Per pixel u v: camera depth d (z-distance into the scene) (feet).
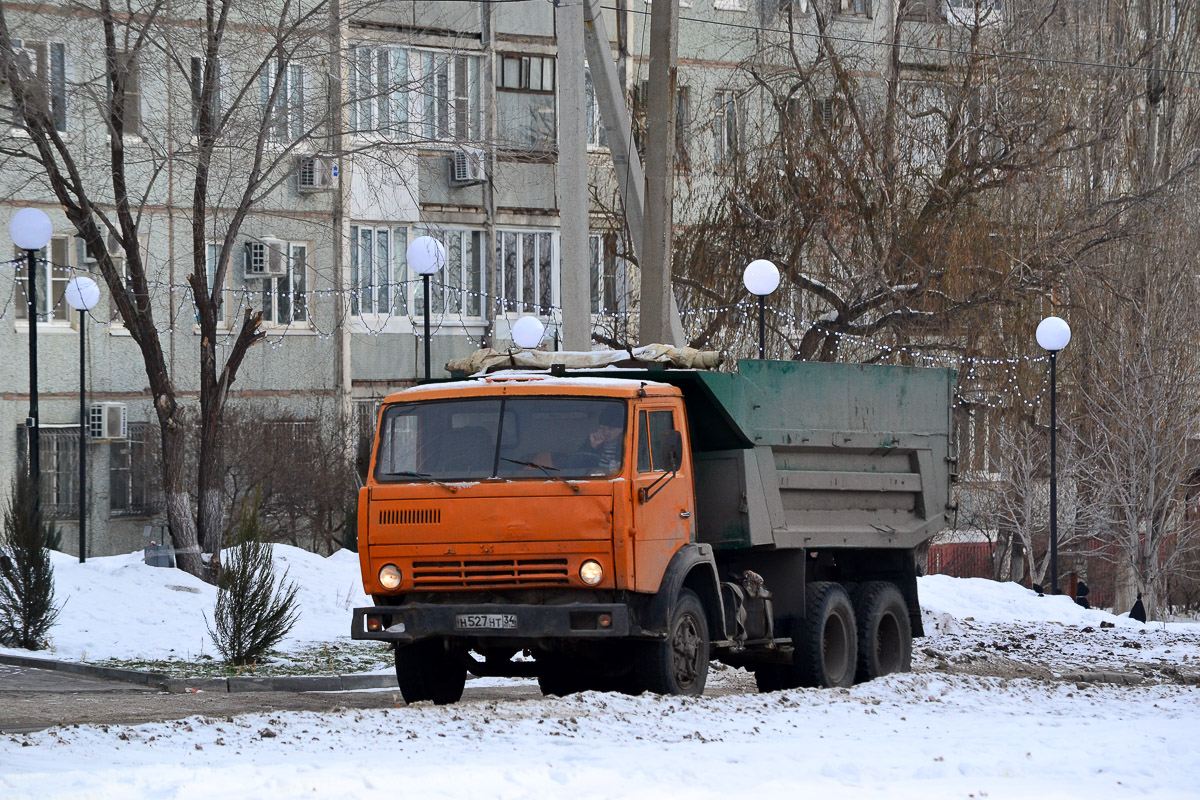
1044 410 460.96
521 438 159.12
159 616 255.91
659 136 270.26
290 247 456.86
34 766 104.22
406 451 162.30
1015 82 447.01
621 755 113.29
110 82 298.15
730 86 508.94
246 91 325.21
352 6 332.60
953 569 525.75
